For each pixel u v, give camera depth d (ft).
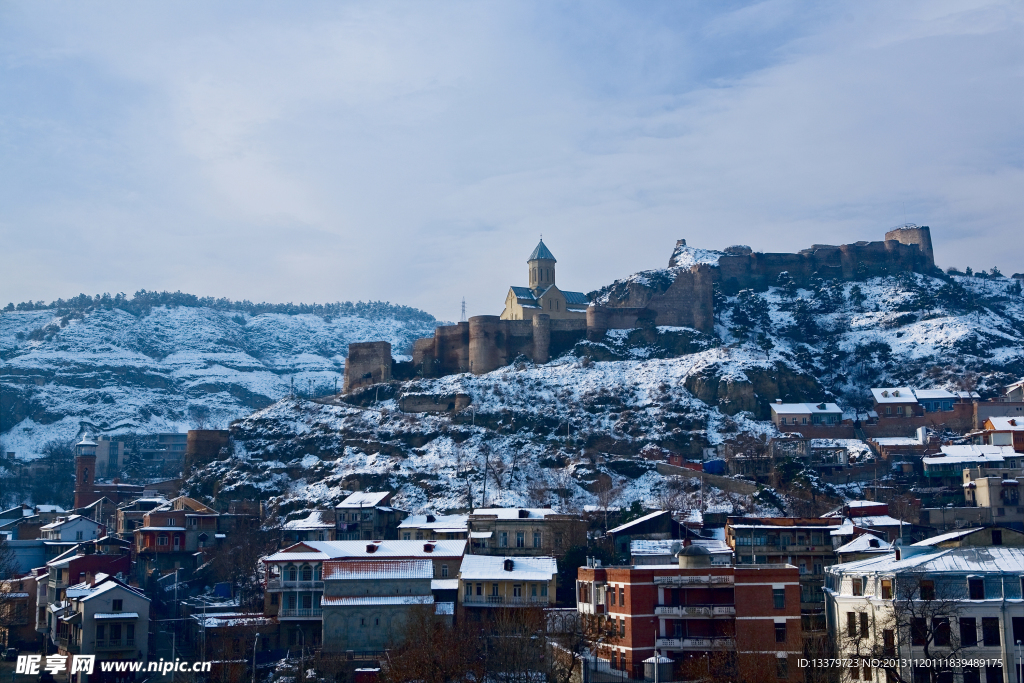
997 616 346.33
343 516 635.25
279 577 494.59
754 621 378.53
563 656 372.38
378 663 428.15
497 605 471.21
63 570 557.33
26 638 562.66
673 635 388.78
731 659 361.92
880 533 515.50
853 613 375.66
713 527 611.47
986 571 353.51
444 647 377.91
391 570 477.77
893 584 360.28
